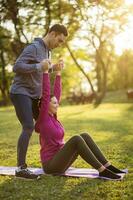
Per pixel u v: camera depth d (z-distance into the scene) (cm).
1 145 1042
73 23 2945
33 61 676
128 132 1302
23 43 2864
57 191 582
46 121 669
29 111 668
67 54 4353
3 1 2552
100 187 595
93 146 661
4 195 569
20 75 674
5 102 4412
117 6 3159
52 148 668
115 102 4103
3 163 794
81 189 587
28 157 855
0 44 3278
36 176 646
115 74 7475
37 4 2644
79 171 691
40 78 683
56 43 693
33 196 561
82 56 4303
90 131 1344
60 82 725
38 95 683
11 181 638
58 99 721
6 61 4400
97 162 638
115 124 1595
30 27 2842
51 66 713
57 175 665
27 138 663
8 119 1941
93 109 2919
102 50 3675
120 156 845
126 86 7331
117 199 545
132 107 3005
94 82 6881
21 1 2589
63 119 1895
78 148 641
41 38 693
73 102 4353
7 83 4669
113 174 636
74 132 1325
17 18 2639
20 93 669
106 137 1177
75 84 6981
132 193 567
